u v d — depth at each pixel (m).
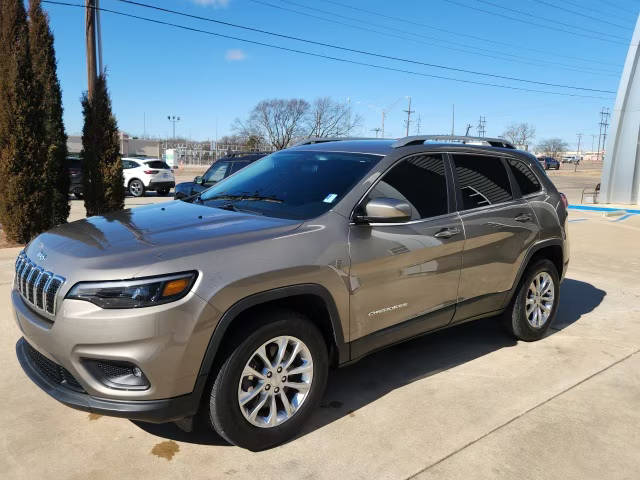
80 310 2.57
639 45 21.47
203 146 73.19
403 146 3.91
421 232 3.69
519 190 4.72
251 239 2.96
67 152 10.83
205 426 3.31
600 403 3.75
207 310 2.68
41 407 3.51
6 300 5.68
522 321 4.78
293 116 55.97
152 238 2.95
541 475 2.91
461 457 3.05
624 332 5.33
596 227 13.99
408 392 3.85
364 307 3.39
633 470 2.98
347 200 3.42
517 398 3.79
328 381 4.02
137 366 2.58
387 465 2.95
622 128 22.33
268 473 2.85
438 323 4.01
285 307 3.16
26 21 8.88
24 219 9.04
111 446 3.07
